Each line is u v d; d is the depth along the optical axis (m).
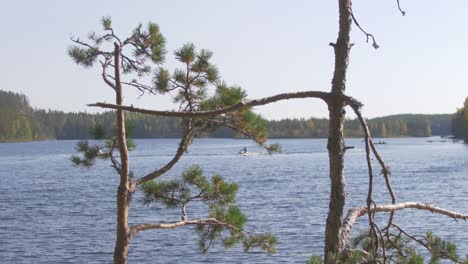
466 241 23.92
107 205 41.81
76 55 8.42
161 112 4.12
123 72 8.74
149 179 8.42
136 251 24.16
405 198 43.62
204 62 8.39
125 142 8.15
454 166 77.81
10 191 54.09
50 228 31.56
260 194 47.50
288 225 30.83
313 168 80.62
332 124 4.50
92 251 25.22
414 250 5.36
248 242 9.08
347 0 4.52
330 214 4.50
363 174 66.69
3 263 23.16
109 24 8.50
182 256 23.02
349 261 4.18
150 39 8.56
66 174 76.69
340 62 4.51
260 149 8.09
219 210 8.87
